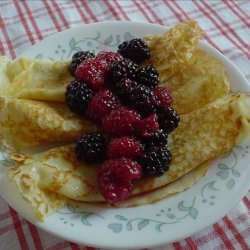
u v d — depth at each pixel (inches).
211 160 11.9
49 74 13.8
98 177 11.3
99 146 11.7
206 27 18.1
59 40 14.8
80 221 10.4
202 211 10.6
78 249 11.2
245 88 13.1
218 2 19.2
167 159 11.5
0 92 13.1
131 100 12.4
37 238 11.4
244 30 18.0
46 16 18.3
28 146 12.4
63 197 11.0
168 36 14.5
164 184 11.4
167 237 10.0
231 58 16.6
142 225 10.4
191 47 14.2
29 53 14.4
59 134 12.4
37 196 10.6
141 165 11.5
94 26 15.2
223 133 12.1
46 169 11.2
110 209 10.9
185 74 13.9
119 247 9.9
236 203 10.7
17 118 12.3
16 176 10.8
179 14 18.7
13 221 11.8
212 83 13.4
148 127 11.7
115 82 13.0
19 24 17.9
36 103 12.8
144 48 14.0
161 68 14.0
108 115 12.3
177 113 12.8
